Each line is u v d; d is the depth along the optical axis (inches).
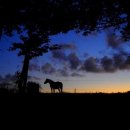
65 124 537.0
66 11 623.2
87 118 561.9
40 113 585.3
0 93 798.5
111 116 568.1
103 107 610.5
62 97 683.4
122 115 570.3
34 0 581.0
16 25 632.4
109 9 650.8
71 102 645.3
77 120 553.3
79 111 596.4
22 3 573.0
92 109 605.6
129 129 510.0
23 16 596.4
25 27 644.7
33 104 632.4
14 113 581.6
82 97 679.7
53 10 605.6
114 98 659.4
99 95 694.5
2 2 566.3
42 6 593.3
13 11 582.6
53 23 628.4
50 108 613.0
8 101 646.5
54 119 558.6
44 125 530.9
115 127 519.8
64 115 577.0
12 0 566.9
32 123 539.5
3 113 579.2
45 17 612.7
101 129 512.4
